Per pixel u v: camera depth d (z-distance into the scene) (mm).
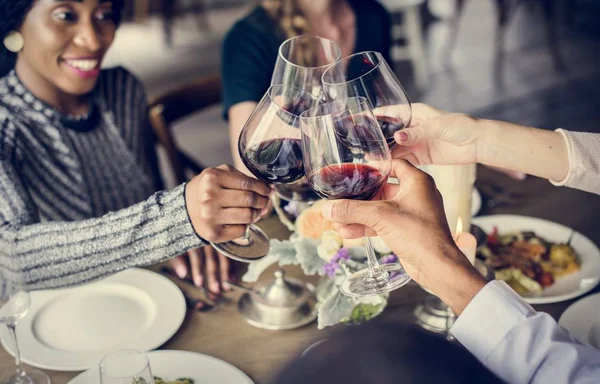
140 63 5668
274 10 2174
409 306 1227
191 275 1360
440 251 961
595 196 1573
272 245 1244
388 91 1206
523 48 5402
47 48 1607
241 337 1178
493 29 5879
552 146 1277
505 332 924
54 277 1303
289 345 1149
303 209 1389
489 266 1197
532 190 1611
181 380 1062
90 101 1812
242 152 1111
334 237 1208
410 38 4875
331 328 1185
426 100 4559
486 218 1487
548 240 1404
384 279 1126
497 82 4793
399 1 4844
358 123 981
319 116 973
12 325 1090
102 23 1675
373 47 2312
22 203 1521
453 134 1269
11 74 1663
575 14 6031
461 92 4660
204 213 1146
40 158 1689
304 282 1315
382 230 981
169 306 1257
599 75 4758
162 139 2025
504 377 937
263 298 1257
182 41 6289
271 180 1141
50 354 1156
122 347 1160
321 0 2174
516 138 1262
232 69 2143
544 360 907
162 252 1235
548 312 1201
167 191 1237
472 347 952
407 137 1226
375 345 455
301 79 1289
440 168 1268
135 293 1317
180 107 2139
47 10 1580
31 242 1308
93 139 1798
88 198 1777
